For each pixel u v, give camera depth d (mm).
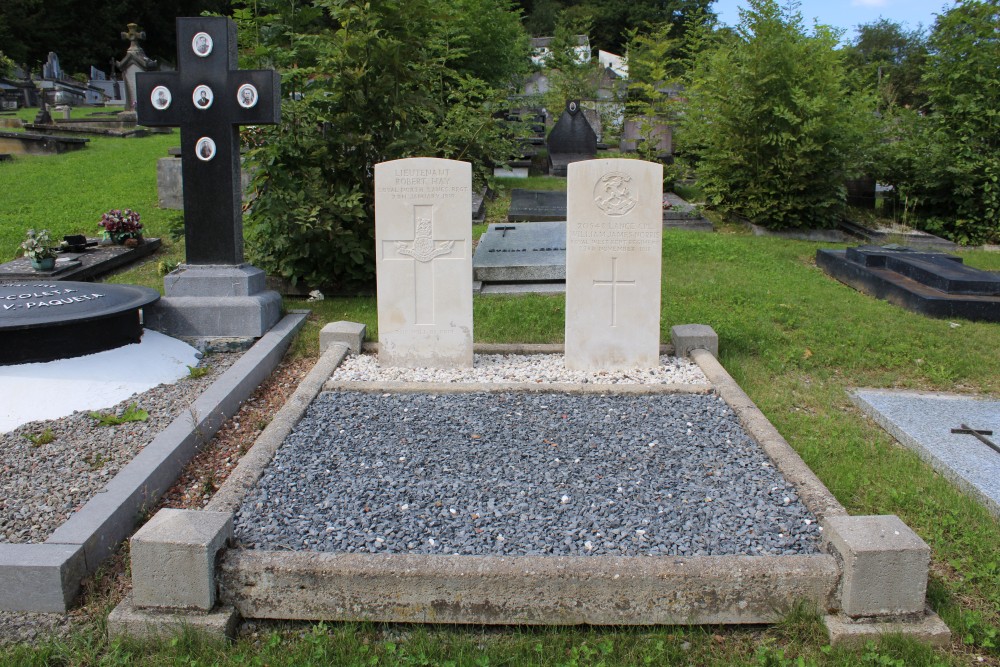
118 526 3783
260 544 3438
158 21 49094
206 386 5688
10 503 3961
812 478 4016
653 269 5902
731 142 12922
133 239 9656
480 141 8969
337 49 7785
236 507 3766
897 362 6438
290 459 4336
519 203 12836
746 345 6660
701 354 6195
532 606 3131
